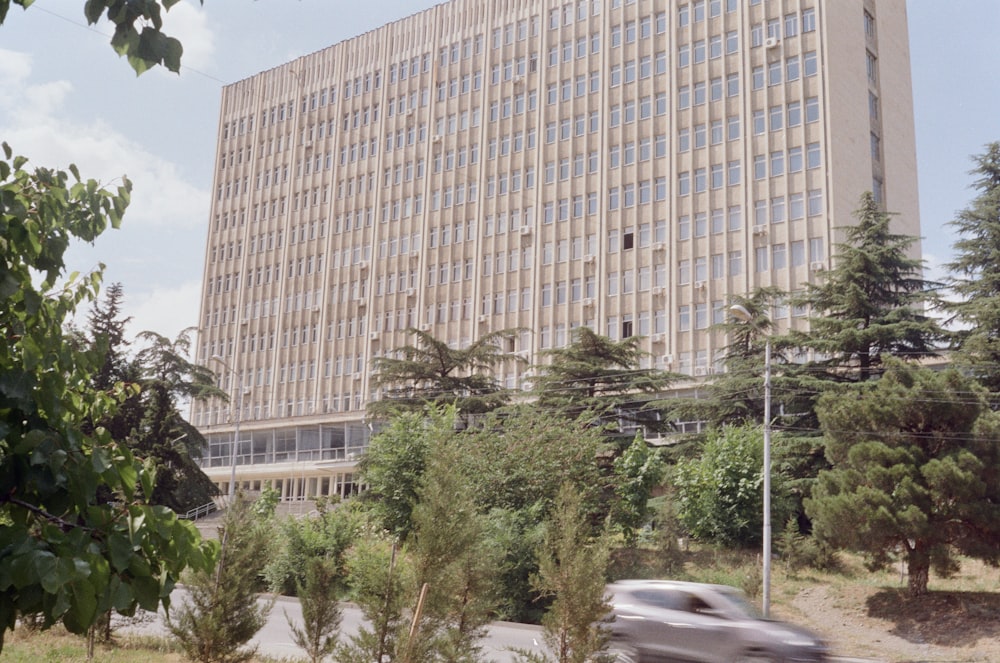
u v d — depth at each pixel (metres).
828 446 26.97
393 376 42.56
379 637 11.71
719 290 53.88
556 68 64.69
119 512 4.02
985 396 25.78
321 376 71.38
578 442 31.45
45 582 3.47
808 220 51.78
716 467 33.31
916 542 24.91
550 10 66.06
